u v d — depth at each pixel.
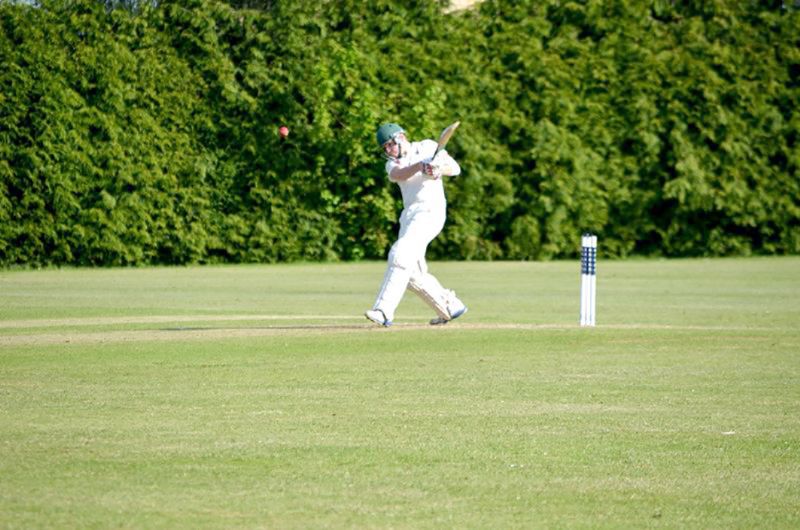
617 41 113.56
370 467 24.69
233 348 44.56
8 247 100.44
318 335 48.47
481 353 43.62
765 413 31.41
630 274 94.81
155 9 103.81
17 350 43.75
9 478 23.52
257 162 105.81
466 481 23.55
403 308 68.12
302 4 106.50
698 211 115.25
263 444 26.92
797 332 50.84
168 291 77.38
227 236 105.81
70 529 19.91
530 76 110.88
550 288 81.25
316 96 105.38
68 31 100.62
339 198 108.06
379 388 35.41
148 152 102.25
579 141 111.69
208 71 104.38
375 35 110.06
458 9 114.75
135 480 23.41
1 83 98.50
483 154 109.50
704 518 20.98
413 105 107.44
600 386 35.97
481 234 112.31
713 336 49.03
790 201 115.12
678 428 29.20
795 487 23.30
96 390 34.84
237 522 20.42
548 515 21.08
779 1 117.31
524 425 29.47
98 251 102.69
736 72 114.50
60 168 99.62
